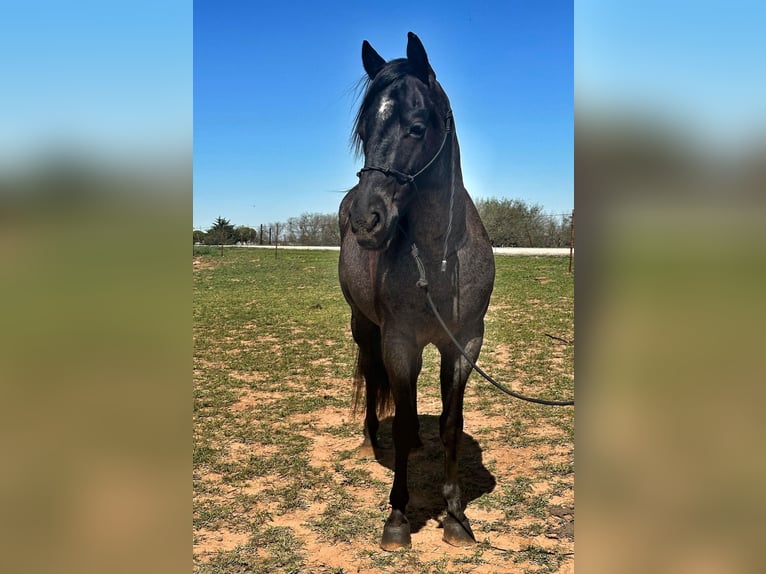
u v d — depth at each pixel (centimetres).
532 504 355
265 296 1460
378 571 292
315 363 745
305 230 4259
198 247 3359
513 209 3341
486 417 516
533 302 1210
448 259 305
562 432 477
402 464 320
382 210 268
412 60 290
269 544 318
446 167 301
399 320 312
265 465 420
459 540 315
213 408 554
